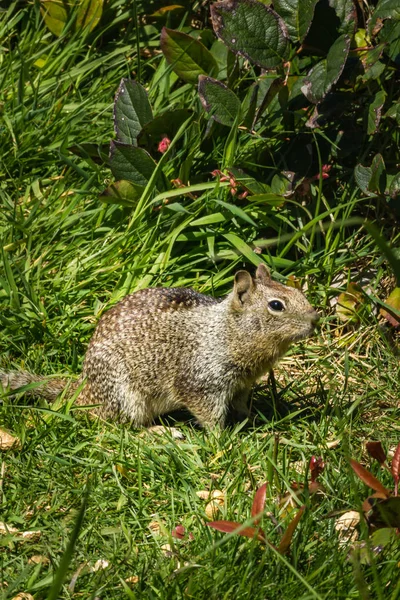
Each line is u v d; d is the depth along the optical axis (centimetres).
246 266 796
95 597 448
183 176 790
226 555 480
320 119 769
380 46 756
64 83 924
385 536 467
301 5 767
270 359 648
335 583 456
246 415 675
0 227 798
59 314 737
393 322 748
